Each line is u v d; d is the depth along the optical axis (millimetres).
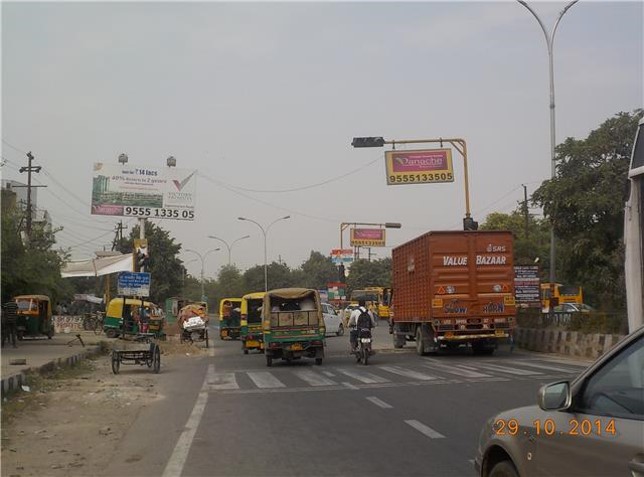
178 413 10930
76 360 20109
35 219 51812
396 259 25719
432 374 15672
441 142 25859
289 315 19484
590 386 3645
